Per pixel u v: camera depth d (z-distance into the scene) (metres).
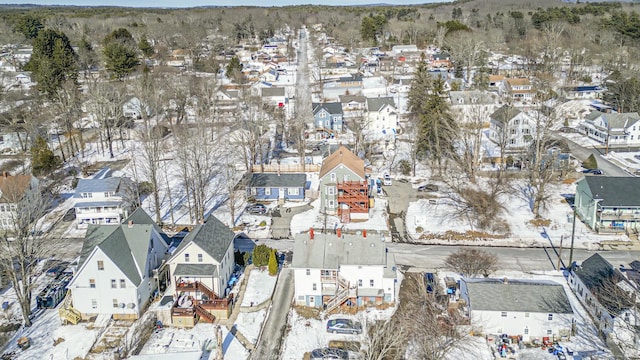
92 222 70.12
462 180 82.44
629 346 42.09
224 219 71.19
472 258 57.34
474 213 71.19
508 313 46.09
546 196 73.62
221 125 106.44
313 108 115.38
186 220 71.25
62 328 48.62
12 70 158.50
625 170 86.94
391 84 152.00
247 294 53.81
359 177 71.50
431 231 67.50
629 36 181.38
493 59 181.38
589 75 152.12
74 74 128.38
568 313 45.50
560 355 43.25
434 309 48.56
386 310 50.44
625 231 66.00
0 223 65.75
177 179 85.00
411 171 87.56
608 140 98.56
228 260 55.88
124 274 48.69
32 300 53.28
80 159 96.50
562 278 56.16
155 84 119.44
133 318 49.81
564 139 99.81
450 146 87.50
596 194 66.12
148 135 82.06
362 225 69.06
